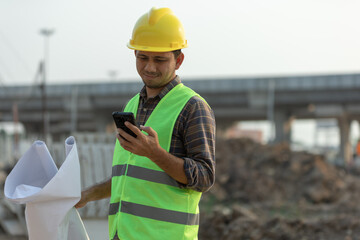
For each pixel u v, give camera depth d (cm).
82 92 6831
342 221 1220
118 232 304
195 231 312
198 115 302
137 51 312
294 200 2238
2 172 2031
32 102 7206
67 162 312
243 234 1209
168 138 303
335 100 6197
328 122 10750
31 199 304
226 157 2641
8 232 1119
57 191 308
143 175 304
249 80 6328
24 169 329
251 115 7131
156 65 309
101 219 664
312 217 1753
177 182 301
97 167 791
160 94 314
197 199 312
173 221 300
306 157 2611
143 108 321
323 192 2266
